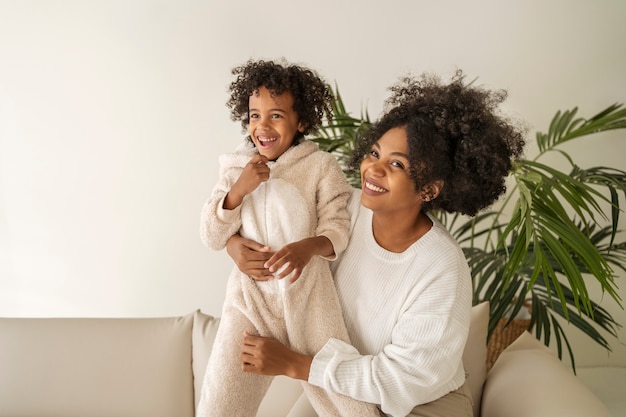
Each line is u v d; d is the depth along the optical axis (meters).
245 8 2.32
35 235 2.57
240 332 1.21
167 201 2.51
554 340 2.50
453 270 1.15
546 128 2.36
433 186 1.15
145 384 1.69
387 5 2.29
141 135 2.45
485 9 2.28
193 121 2.43
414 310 1.15
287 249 1.12
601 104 2.32
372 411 1.17
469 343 1.58
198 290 2.60
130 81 2.40
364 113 2.39
